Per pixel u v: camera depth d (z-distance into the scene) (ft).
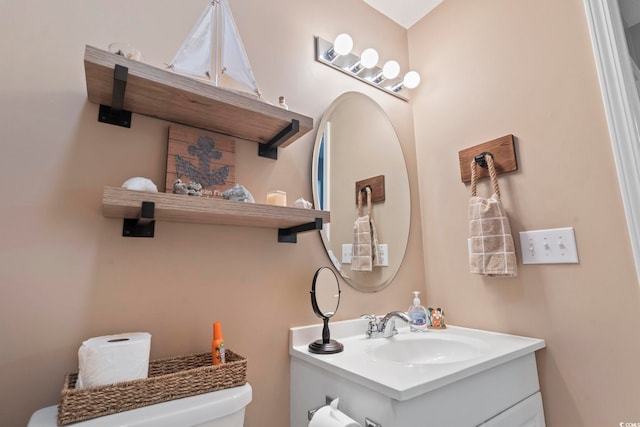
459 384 2.61
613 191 3.27
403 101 5.45
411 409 2.26
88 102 2.67
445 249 4.80
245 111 2.90
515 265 3.75
